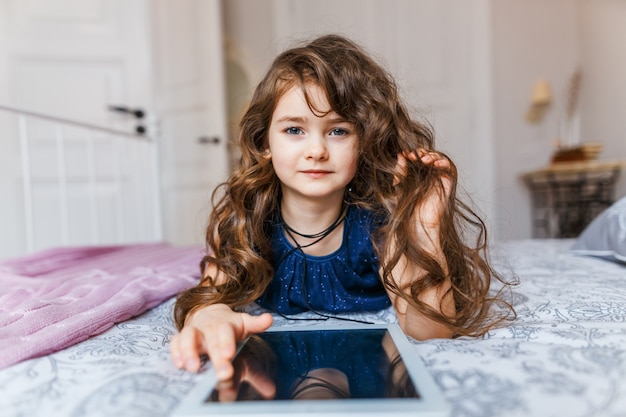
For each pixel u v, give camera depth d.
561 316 0.53
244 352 0.39
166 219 2.16
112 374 0.37
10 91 1.89
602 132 2.21
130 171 2.02
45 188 1.92
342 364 0.36
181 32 2.17
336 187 0.53
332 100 0.51
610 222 0.89
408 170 0.59
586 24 2.32
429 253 0.55
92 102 1.99
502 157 2.38
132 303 0.58
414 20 2.36
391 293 0.58
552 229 2.27
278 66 0.55
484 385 0.32
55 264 0.97
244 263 0.58
